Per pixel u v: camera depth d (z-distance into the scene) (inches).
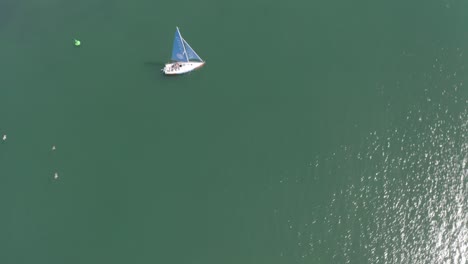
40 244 2407.7
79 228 2438.5
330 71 2790.4
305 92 2736.2
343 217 2407.7
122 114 2738.7
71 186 2541.8
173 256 2365.9
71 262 2369.6
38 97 2802.7
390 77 2748.5
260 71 2812.5
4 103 2787.9
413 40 2864.2
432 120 2615.7
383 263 2294.5
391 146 2561.5
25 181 2561.5
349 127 2625.5
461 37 2866.6
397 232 2357.3
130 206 2482.8
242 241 2383.1
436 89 2699.3
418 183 2463.1
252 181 2518.5
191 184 2527.1
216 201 2479.1
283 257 2333.9
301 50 2866.6
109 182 2549.2
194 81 2800.2
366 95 2706.7
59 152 2628.0
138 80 2829.7
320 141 2593.5
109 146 2645.2
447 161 2504.9
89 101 2780.5
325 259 2320.4
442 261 2283.5
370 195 2453.2
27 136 2682.1
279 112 2689.5
